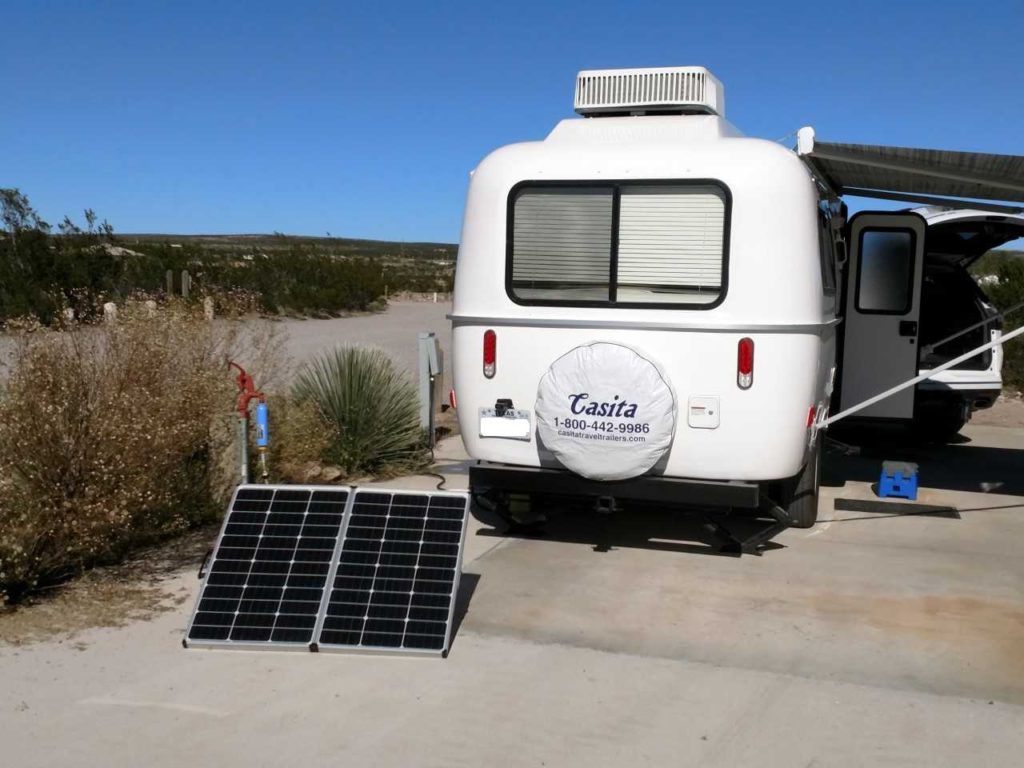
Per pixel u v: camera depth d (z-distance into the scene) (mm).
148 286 25688
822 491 8914
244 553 5387
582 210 6492
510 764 3979
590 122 6875
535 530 7344
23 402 5789
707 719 4383
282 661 4953
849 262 9516
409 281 59188
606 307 6469
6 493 5691
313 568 5320
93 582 5961
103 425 5895
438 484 8867
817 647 5215
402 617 5125
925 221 9586
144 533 6453
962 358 7078
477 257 6688
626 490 6477
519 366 6621
